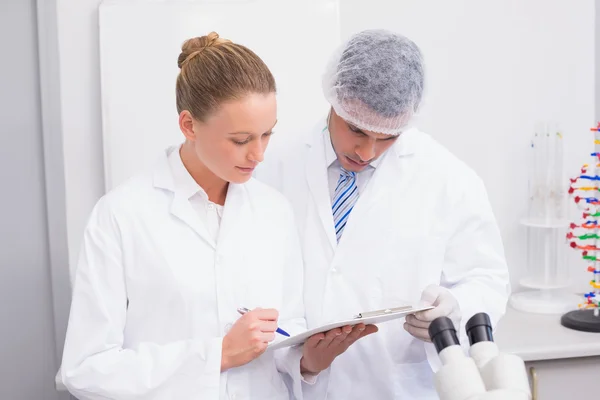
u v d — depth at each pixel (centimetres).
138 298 122
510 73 220
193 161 128
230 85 112
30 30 199
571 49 222
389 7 211
